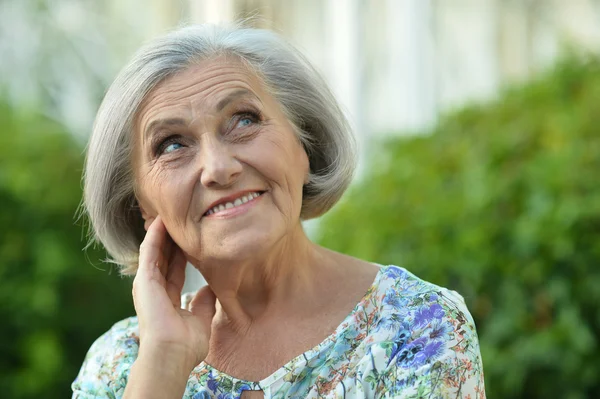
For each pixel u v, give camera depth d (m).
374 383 2.63
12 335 6.14
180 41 2.77
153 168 2.77
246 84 2.73
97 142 2.90
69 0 8.53
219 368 2.85
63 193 6.54
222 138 2.70
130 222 3.11
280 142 2.74
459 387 2.55
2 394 6.02
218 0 7.67
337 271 2.93
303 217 3.13
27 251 6.25
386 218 5.26
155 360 2.64
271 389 2.72
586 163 4.76
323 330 2.79
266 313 2.89
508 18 9.73
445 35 9.35
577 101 5.51
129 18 8.57
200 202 2.69
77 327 6.39
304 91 2.90
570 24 9.48
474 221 4.82
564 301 4.50
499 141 5.24
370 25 8.70
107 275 6.59
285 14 8.27
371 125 8.59
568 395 4.48
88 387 2.99
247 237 2.64
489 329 4.65
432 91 9.06
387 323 2.70
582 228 4.55
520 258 4.64
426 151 5.76
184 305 3.19
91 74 8.47
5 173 6.37
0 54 8.22
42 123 7.07
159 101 2.73
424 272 4.89
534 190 4.75
